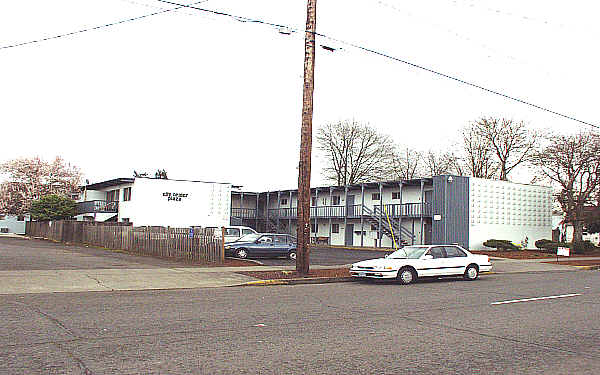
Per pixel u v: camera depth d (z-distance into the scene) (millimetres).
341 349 7184
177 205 45281
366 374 5977
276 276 17438
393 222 42031
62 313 9820
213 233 21797
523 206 38844
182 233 23766
